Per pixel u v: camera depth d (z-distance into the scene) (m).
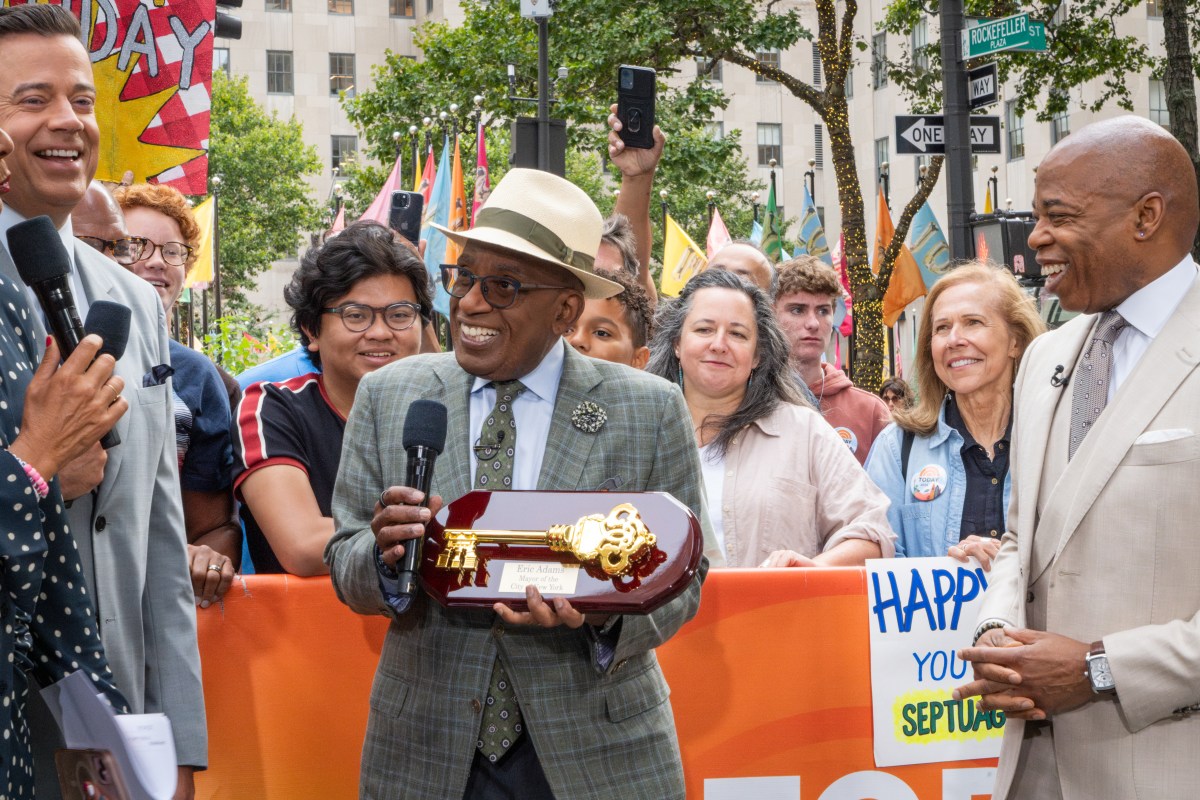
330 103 52.59
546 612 2.46
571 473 2.74
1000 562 3.12
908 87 21.19
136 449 2.87
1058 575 2.88
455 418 2.81
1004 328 3.99
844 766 3.53
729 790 3.47
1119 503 2.79
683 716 3.46
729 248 5.37
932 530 4.03
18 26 2.88
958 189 11.12
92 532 2.79
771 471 3.97
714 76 49.22
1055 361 3.06
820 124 49.72
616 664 2.59
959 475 4.04
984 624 3.01
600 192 35.41
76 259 2.99
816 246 18.27
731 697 3.48
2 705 2.27
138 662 2.85
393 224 6.79
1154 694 2.70
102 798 2.31
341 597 2.74
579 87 19.73
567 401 2.80
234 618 3.33
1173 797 2.75
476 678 2.64
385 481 2.78
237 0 7.98
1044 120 21.34
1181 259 2.91
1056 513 2.90
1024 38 10.46
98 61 6.15
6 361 2.46
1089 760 2.84
